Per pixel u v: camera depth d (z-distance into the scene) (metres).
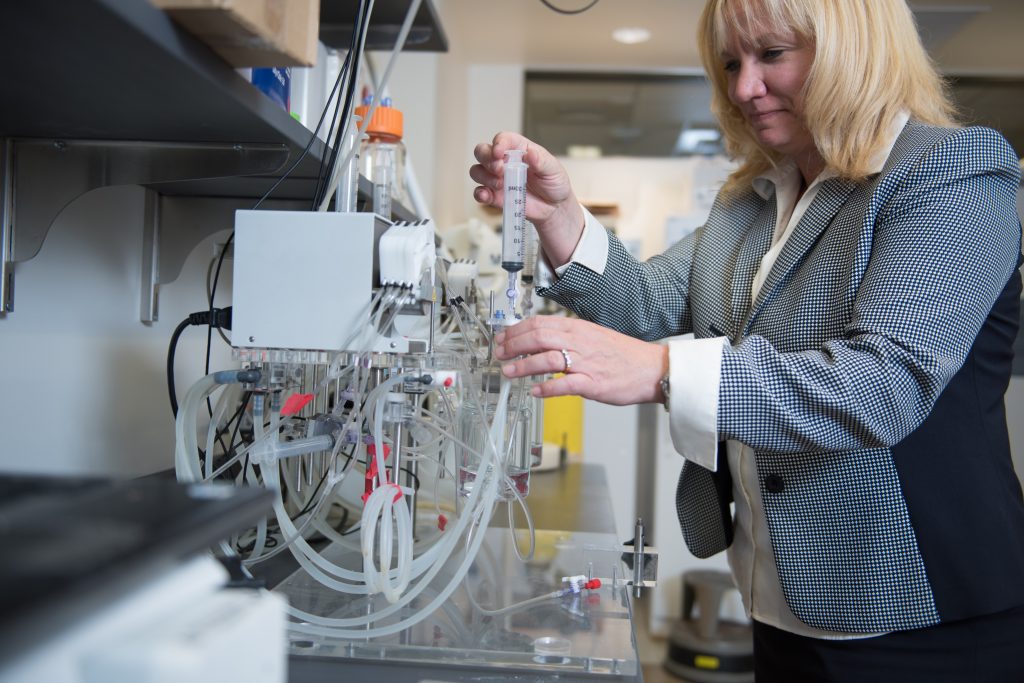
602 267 1.33
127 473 1.29
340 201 0.99
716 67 1.36
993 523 1.00
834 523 1.03
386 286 0.83
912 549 0.99
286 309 0.84
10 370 0.99
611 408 3.55
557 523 1.51
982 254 0.91
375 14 1.55
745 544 1.26
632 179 5.26
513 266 1.05
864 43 1.03
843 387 0.84
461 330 1.08
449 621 0.88
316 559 0.98
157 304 1.35
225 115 0.79
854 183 1.10
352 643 0.80
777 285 1.16
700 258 1.42
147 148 0.94
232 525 0.43
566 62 4.91
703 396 0.85
